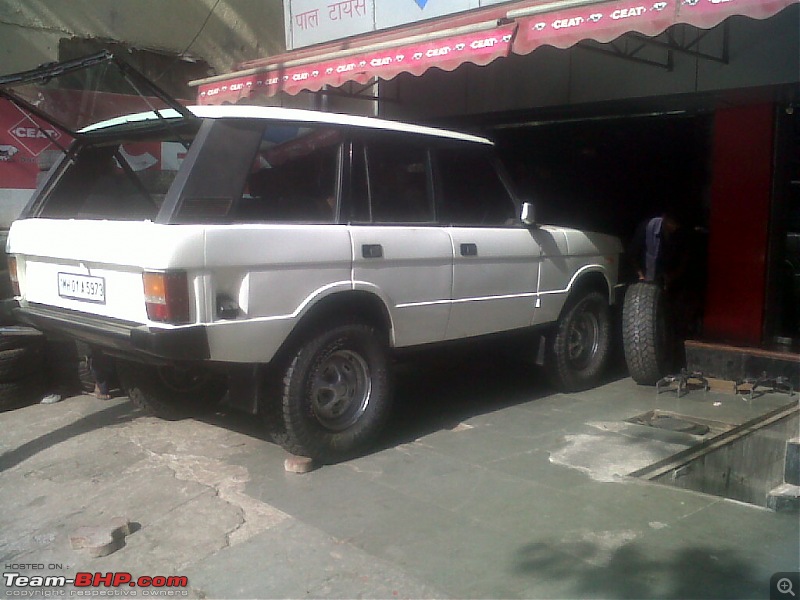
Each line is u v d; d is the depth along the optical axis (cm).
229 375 454
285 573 348
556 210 873
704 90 709
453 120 924
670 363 698
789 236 698
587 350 674
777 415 594
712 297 707
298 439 461
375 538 380
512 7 693
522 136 898
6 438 529
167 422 563
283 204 453
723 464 525
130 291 417
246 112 440
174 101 418
